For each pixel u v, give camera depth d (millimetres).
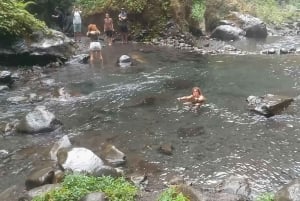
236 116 11805
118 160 9070
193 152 9602
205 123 11344
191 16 26094
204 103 12969
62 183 7512
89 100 13328
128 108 12602
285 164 8945
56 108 12617
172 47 22547
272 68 17500
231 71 16969
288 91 14148
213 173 8578
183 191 7293
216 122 11398
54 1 25859
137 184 8000
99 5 25656
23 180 8398
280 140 10180
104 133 10758
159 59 19266
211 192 7750
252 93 13938
